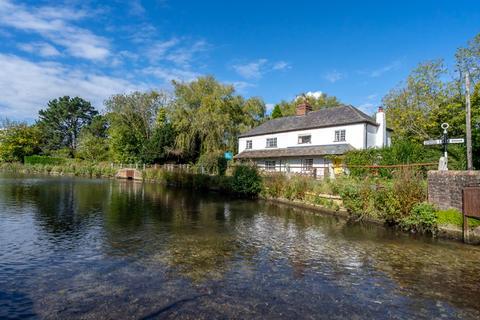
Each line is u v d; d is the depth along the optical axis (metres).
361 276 7.10
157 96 56.56
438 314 5.41
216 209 16.67
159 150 43.00
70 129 81.31
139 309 5.26
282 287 6.38
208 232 11.14
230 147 42.19
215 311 5.26
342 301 5.81
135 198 20.97
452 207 10.58
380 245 9.70
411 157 19.28
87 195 21.81
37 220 12.71
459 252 8.97
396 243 9.95
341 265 7.82
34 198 19.36
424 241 10.20
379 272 7.37
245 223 12.95
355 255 8.66
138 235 10.47
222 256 8.33
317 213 15.74
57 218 13.22
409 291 6.33
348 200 14.20
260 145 36.66
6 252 8.31
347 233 11.34
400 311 5.48
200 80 46.09
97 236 10.21
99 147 56.38
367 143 27.66
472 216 9.52
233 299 5.75
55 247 8.84
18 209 15.27
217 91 43.09
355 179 17.25
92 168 46.25
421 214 10.95
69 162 54.03
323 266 7.73
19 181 32.06
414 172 13.05
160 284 6.34
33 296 5.70
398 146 20.12
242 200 20.81
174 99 48.84
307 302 5.72
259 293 6.05
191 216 14.35
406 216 11.66
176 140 40.12
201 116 39.50
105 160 55.59
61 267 7.22
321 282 6.70
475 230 9.63
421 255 8.69
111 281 6.44
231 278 6.78
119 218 13.49
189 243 9.59
